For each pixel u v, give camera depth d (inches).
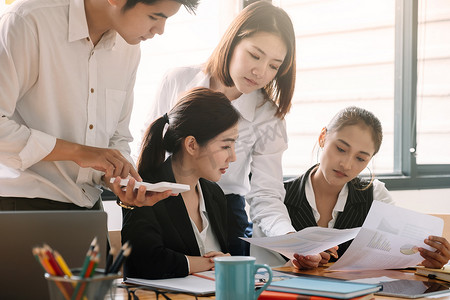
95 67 64.7
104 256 47.9
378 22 144.9
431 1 151.9
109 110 67.6
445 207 152.4
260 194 83.8
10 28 58.0
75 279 33.2
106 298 34.3
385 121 147.5
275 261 81.9
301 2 133.1
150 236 61.1
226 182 84.9
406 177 147.0
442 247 64.9
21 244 44.8
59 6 61.5
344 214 85.1
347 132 81.1
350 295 47.3
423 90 152.1
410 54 147.7
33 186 62.2
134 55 70.1
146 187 55.3
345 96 141.0
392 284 58.3
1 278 44.2
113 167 59.1
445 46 154.3
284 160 132.0
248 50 80.2
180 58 114.4
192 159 68.8
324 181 84.8
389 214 62.9
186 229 66.5
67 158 59.6
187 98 69.1
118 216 106.7
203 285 55.2
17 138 57.6
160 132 69.9
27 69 59.5
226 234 73.1
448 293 55.1
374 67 144.9
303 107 134.4
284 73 84.9
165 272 59.8
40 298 45.1
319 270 67.2
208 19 117.9
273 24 80.0
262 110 86.4
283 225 77.6
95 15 62.6
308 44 134.9
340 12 139.3
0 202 61.8
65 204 64.2
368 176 100.0
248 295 44.3
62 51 61.7
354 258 65.2
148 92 110.0
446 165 156.8
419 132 151.9
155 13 58.6
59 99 62.6
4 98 57.6
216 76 84.4
